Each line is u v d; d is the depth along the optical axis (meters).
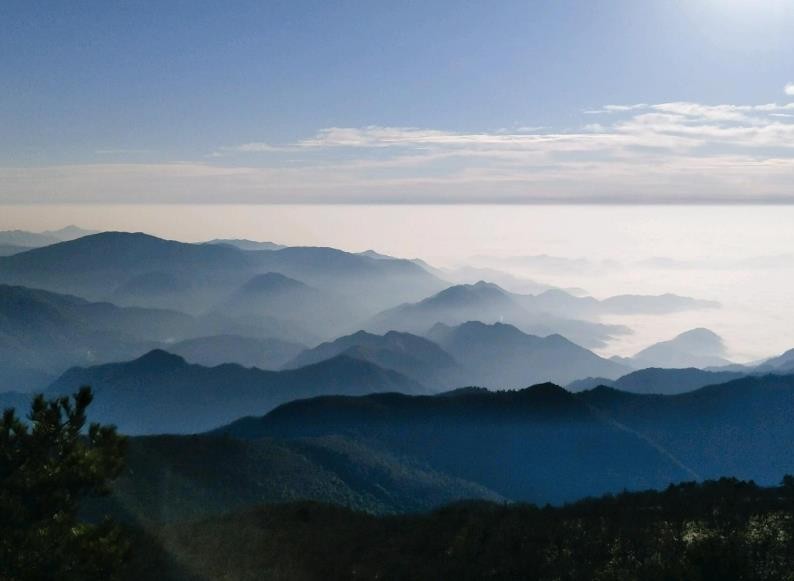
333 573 35.19
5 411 22.02
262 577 34.56
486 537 36.97
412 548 37.84
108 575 20.72
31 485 21.25
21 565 19.30
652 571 26.56
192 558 37.06
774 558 28.23
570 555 32.78
